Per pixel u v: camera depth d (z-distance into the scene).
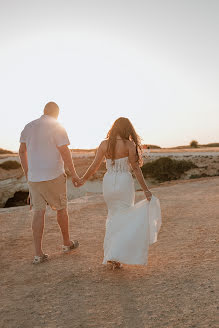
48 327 2.74
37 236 4.55
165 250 4.97
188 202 10.08
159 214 4.10
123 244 3.75
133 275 3.91
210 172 32.66
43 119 4.61
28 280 3.89
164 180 32.78
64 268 4.27
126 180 3.95
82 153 45.34
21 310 3.09
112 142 3.96
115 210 4.01
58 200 4.74
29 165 4.60
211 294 3.17
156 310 2.93
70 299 3.29
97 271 4.11
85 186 29.50
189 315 2.79
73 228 6.82
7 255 4.97
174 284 3.52
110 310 3.00
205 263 4.17
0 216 8.31
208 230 6.07
